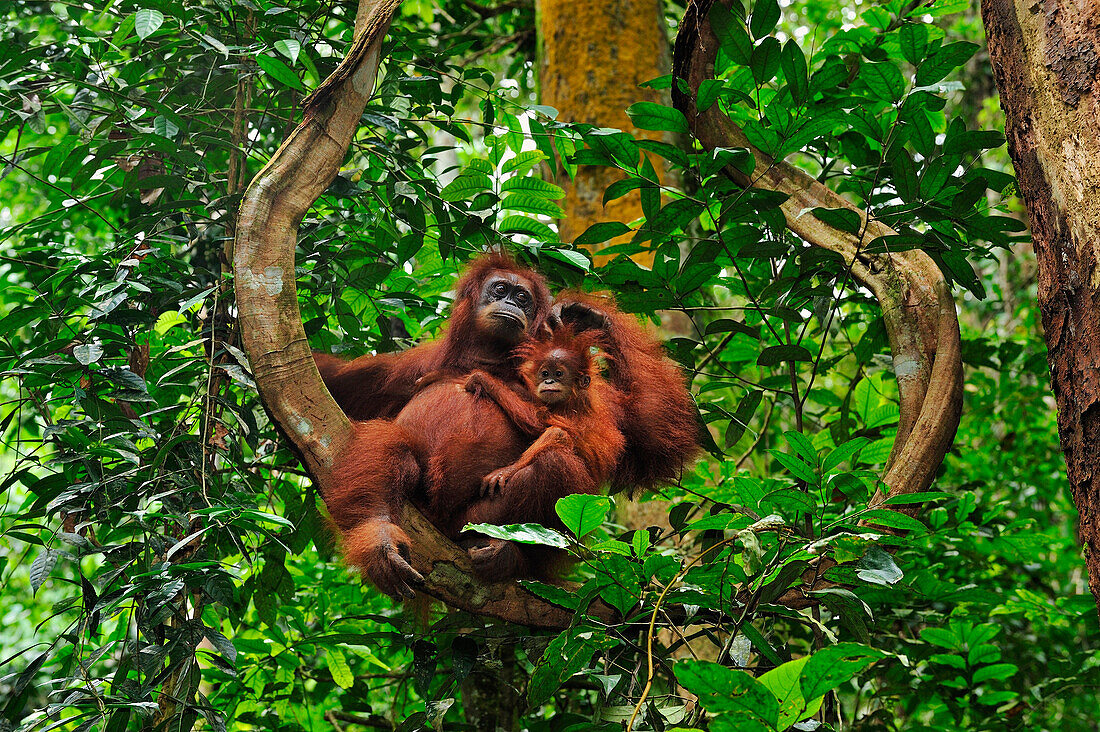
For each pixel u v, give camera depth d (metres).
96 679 2.50
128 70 3.45
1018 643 4.61
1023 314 6.68
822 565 2.77
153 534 2.63
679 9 7.86
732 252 3.61
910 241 3.17
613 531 4.27
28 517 2.83
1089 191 2.10
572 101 5.47
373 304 3.64
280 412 2.66
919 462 3.01
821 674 1.75
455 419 3.15
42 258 3.39
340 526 2.74
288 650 3.61
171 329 3.72
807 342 4.54
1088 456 2.08
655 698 2.59
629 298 3.53
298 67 3.43
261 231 2.62
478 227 3.63
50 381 2.93
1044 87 2.23
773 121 3.13
